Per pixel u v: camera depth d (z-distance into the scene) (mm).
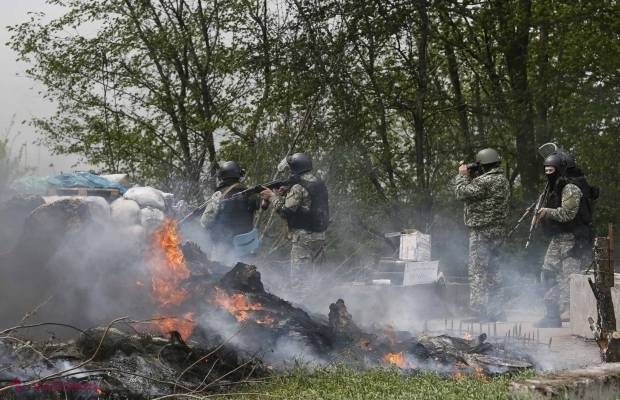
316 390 6039
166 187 22953
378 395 5801
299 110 21281
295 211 11977
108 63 24844
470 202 11945
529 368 7148
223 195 12250
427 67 24000
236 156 21094
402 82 23438
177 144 24703
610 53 22438
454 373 6875
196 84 24656
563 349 8820
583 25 22781
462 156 23625
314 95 21141
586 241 11070
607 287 7453
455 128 24469
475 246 11914
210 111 24531
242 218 12336
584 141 24844
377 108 22672
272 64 22297
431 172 24109
